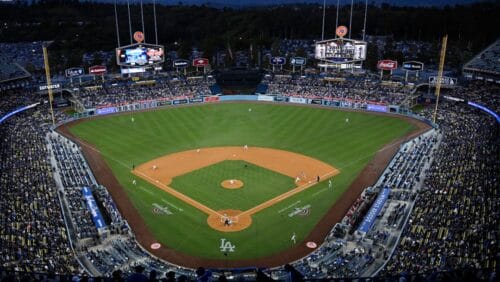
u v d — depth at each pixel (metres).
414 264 38.44
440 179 58.06
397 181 61.47
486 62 107.69
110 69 148.50
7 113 94.44
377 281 19.55
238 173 68.75
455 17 180.38
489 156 62.62
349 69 126.00
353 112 104.50
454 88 104.44
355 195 60.53
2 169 63.69
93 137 87.56
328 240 48.81
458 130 81.38
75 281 20.12
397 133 87.38
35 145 76.88
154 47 115.81
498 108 88.50
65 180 62.78
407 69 108.50
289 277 15.22
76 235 48.44
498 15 171.75
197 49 187.38
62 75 132.88
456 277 17.58
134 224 53.19
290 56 151.88
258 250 47.69
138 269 17.89
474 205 48.31
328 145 82.00
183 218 54.69
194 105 113.56
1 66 109.94
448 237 42.66
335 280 19.72
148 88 117.19
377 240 46.94
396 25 193.38
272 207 57.44
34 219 48.91
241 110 108.31
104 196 59.53
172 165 72.38
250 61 150.00
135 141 85.19
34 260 39.84
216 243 49.12
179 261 45.41
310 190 62.41
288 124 96.19
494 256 36.47
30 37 196.00
